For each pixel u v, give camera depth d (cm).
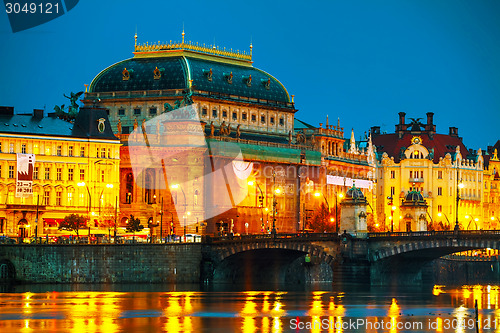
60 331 19975
